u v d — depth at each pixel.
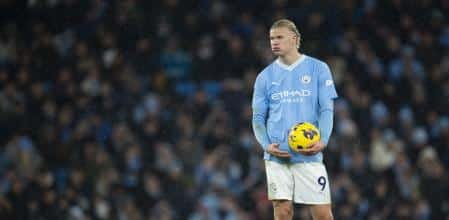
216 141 65.94
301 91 30.70
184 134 66.19
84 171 63.84
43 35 75.06
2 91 70.19
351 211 61.62
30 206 60.81
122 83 71.19
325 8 76.44
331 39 75.31
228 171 63.97
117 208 61.94
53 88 70.88
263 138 30.91
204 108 68.12
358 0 78.31
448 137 69.19
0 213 60.06
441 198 64.31
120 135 65.81
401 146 67.94
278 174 30.73
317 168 30.59
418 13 78.50
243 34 75.75
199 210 61.94
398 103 72.19
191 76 73.56
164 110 69.12
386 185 63.97
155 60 74.25
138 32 75.19
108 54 73.88
